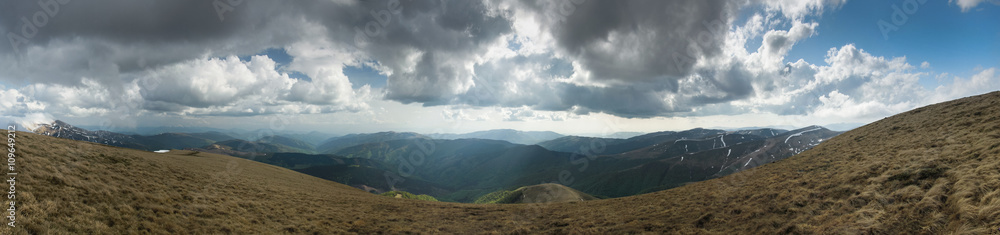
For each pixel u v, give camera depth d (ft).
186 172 116.57
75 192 61.72
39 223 47.39
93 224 52.85
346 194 171.63
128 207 64.08
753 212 84.12
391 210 125.18
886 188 73.61
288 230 81.92
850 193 78.38
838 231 61.31
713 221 85.76
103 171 81.00
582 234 88.48
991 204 49.16
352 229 91.91
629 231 87.10
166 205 73.10
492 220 112.16
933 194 62.49
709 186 130.41
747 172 146.41
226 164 184.03
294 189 146.82
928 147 94.22
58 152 82.17
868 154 110.11
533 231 97.09
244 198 101.45
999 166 61.57
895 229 56.65
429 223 106.32
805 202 81.56
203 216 74.95
